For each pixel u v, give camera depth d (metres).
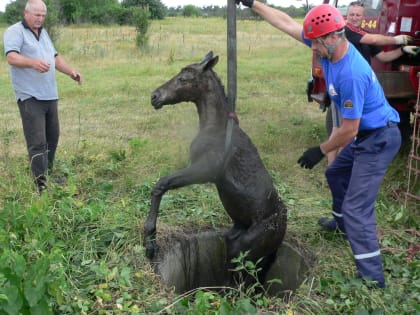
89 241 4.00
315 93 6.70
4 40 4.86
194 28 30.62
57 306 3.16
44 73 5.03
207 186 5.33
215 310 3.17
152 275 3.65
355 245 3.54
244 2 3.81
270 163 6.29
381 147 3.51
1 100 10.14
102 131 7.89
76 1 36.41
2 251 3.53
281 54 18.36
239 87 11.53
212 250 4.40
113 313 3.18
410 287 3.61
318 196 5.37
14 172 5.12
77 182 5.43
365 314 3.12
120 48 18.98
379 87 3.51
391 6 6.10
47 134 5.39
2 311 2.63
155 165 6.13
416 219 4.79
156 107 3.54
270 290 4.11
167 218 4.57
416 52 5.30
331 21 3.15
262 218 3.68
